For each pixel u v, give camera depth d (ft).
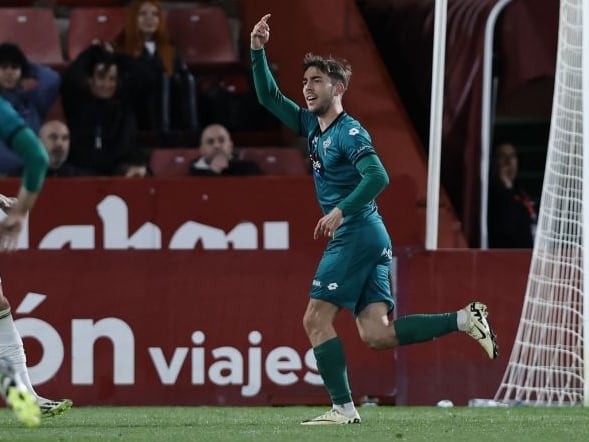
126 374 105.40
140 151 129.59
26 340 105.29
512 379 105.29
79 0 155.02
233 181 106.42
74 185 106.63
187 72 138.31
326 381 79.36
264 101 80.74
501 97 139.23
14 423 82.12
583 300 103.96
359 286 77.92
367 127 135.95
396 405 104.99
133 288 105.81
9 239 63.00
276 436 69.56
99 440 67.26
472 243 132.46
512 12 136.67
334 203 78.02
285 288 105.60
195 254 106.11
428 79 145.59
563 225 106.52
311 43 140.97
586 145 100.99
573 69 107.65
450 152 136.15
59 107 133.08
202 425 80.23
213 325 105.60
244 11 148.25
